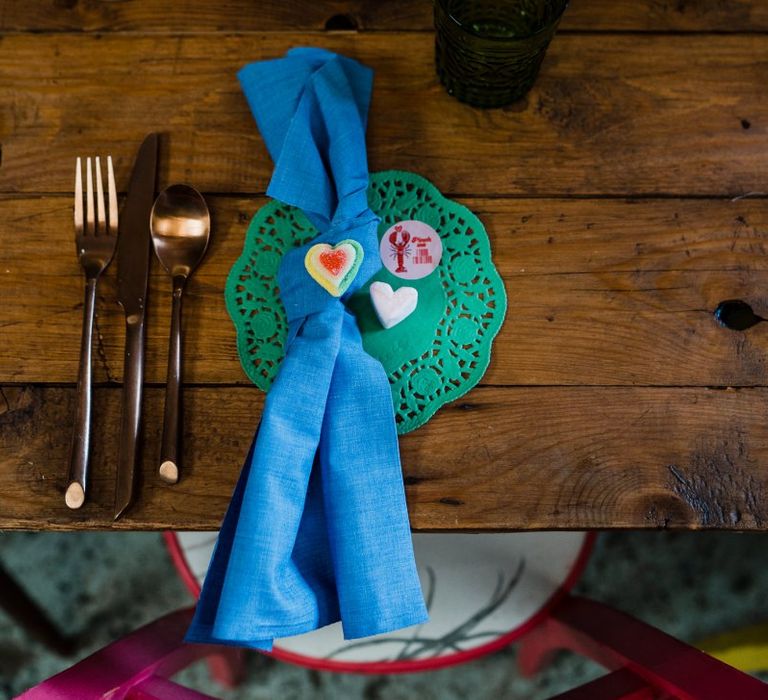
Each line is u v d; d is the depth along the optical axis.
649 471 0.63
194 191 0.69
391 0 0.75
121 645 0.73
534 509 0.62
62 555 1.30
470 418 0.64
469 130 0.72
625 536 1.30
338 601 0.61
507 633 0.86
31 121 0.72
